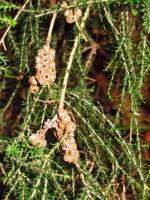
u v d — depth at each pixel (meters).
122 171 0.42
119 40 0.44
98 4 0.44
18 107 0.59
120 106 0.44
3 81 0.55
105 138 0.44
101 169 0.43
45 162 0.40
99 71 0.61
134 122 0.43
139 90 0.43
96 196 0.40
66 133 0.40
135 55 0.45
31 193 0.39
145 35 0.44
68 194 0.44
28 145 0.40
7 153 0.40
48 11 0.44
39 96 0.42
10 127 0.58
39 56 0.41
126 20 0.45
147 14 0.41
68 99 0.44
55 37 0.55
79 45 0.44
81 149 0.46
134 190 0.42
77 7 0.43
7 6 0.43
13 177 0.40
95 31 0.57
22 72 0.49
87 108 0.43
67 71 0.42
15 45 0.48
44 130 0.40
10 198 0.43
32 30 0.45
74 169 0.43
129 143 0.43
